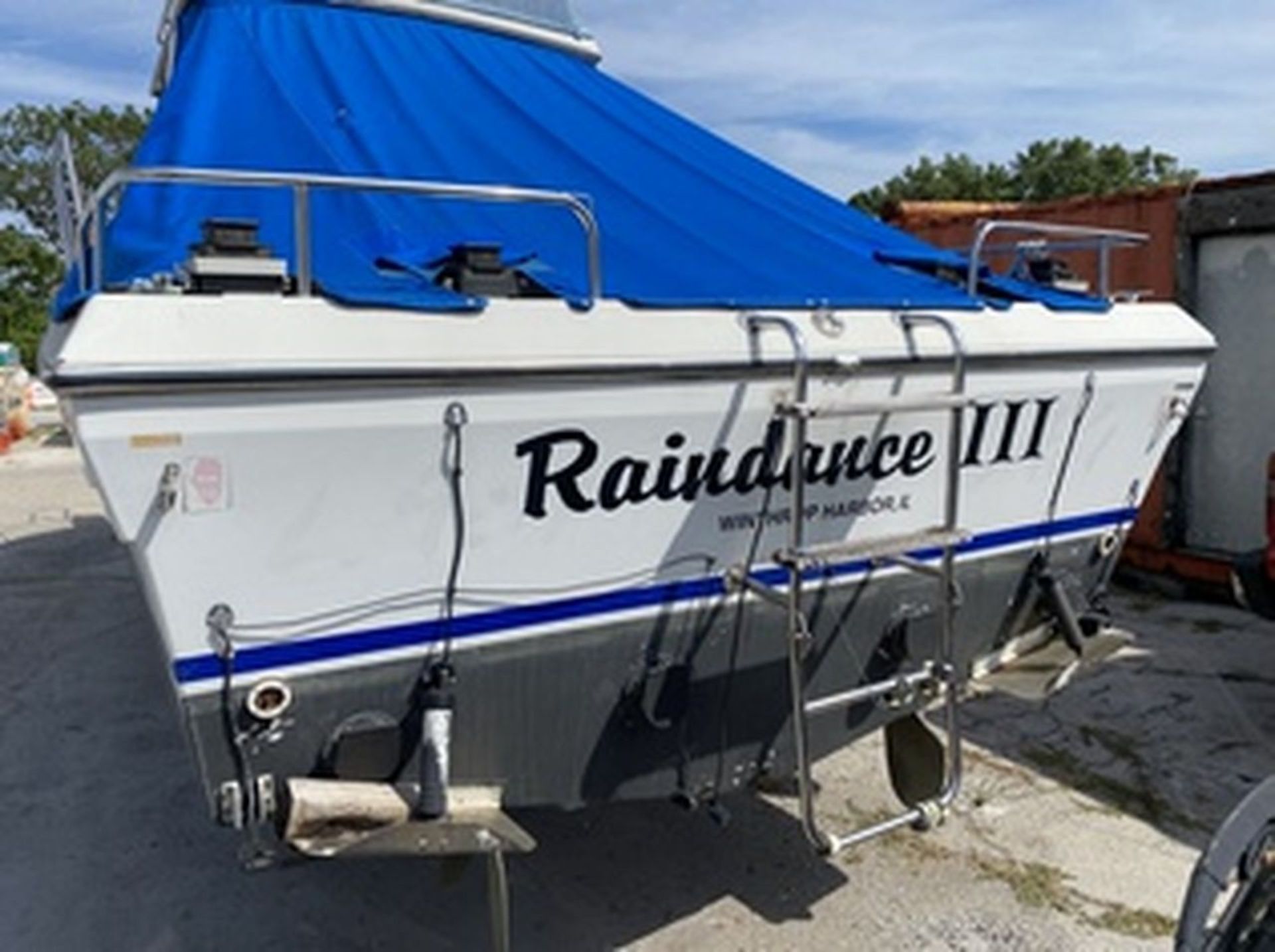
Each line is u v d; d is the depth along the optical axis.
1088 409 3.28
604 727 2.65
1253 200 6.23
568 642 2.53
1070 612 3.41
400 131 3.21
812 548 2.62
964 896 3.40
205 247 2.13
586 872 3.58
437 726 2.31
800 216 3.66
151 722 4.97
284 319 2.05
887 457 2.86
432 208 2.96
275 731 2.23
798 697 2.63
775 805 4.00
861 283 3.05
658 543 2.59
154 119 3.09
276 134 3.02
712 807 2.92
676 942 3.19
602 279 2.67
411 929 3.30
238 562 2.11
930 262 3.39
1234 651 5.69
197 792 4.23
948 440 2.95
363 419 2.11
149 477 1.97
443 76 3.60
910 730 3.42
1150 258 6.84
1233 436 6.60
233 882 3.57
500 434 2.27
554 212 3.08
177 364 1.92
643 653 2.65
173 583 2.06
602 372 2.32
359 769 2.31
